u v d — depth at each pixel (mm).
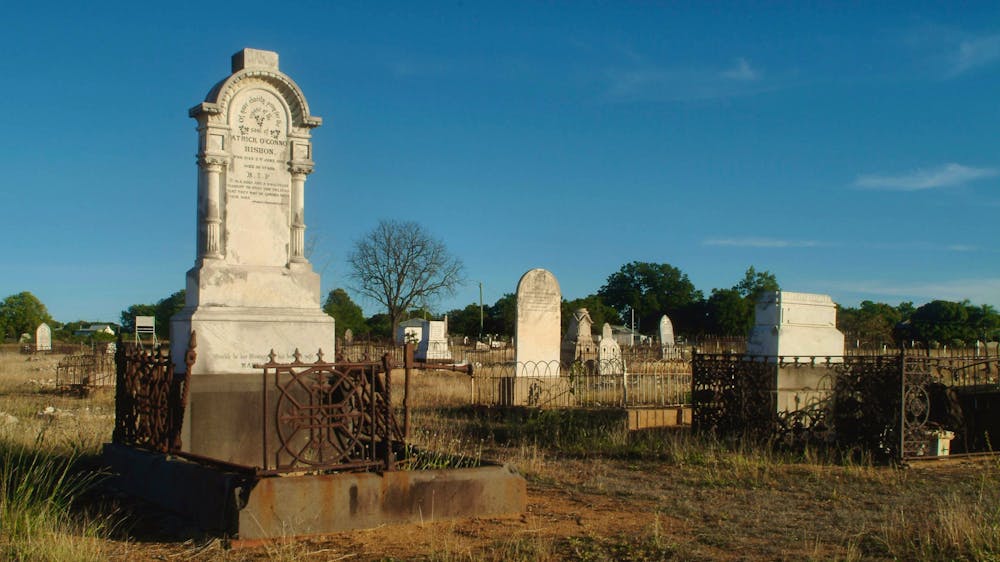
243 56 10859
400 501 7641
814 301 13852
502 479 8188
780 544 7277
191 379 9633
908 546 7145
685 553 6914
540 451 13172
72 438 11719
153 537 7219
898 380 11891
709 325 84375
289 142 11039
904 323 49500
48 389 24156
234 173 10641
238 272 10453
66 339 72062
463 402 20062
